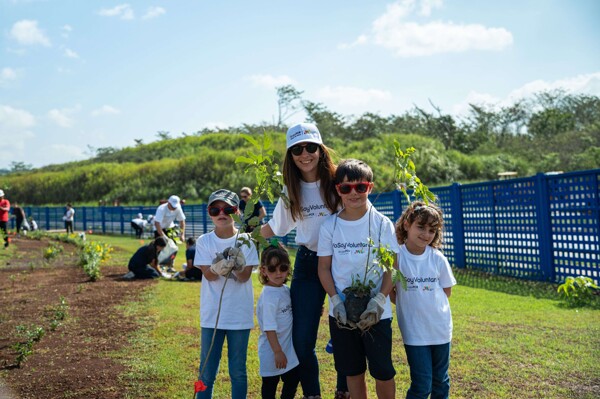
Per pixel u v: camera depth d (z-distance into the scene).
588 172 8.04
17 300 8.56
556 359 4.74
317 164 3.66
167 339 5.95
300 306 3.67
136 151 62.72
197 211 24.44
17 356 5.45
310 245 3.74
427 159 36.75
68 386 4.55
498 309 6.88
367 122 56.88
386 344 3.26
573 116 56.19
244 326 3.71
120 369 4.97
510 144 49.94
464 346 5.25
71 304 8.10
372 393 4.16
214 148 55.19
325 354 5.27
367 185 3.30
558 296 7.70
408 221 3.58
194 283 9.89
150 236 25.22
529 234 9.38
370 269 3.23
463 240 11.21
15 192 54.75
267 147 3.52
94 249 13.07
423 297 3.44
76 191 50.06
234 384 3.70
